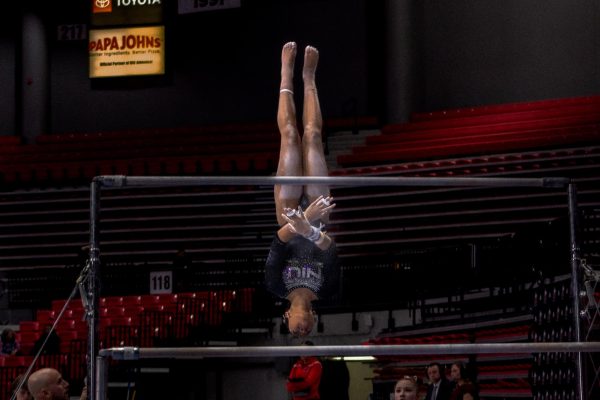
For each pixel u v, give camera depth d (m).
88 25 22.30
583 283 6.13
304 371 9.53
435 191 18.03
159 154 20.67
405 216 17.80
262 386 14.73
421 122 19.70
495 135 18.59
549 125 18.36
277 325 15.11
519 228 16.00
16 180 20.89
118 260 18.97
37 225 20.11
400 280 14.94
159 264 17.23
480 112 19.50
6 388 12.89
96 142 21.53
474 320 13.39
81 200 20.31
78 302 16.34
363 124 20.94
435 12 21.11
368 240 17.78
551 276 11.48
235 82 22.48
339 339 15.13
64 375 13.06
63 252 19.73
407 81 20.16
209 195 19.59
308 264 6.61
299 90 21.98
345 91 21.75
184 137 21.28
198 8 22.41
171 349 5.18
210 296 14.88
